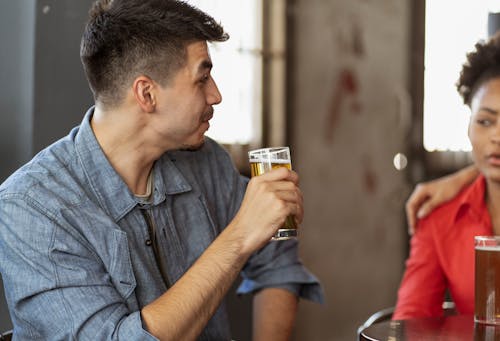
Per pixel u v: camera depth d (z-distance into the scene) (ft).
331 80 14.19
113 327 4.53
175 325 4.55
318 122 13.99
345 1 14.33
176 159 5.71
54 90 8.11
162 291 5.19
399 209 15.20
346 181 14.55
